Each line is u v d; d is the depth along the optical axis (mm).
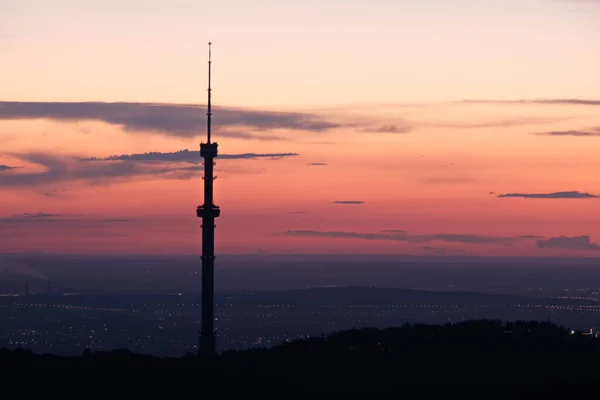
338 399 194250
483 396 194250
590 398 192625
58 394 190250
